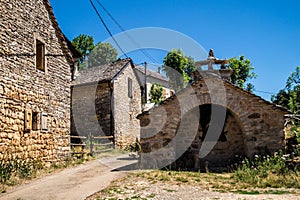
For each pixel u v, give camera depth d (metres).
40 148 10.20
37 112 10.12
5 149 8.48
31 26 10.09
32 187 7.53
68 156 11.98
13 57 9.09
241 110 11.03
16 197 6.47
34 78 10.09
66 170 10.22
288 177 7.58
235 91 11.16
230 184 7.45
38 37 10.46
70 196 6.51
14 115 8.97
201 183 7.60
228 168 10.63
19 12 9.51
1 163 8.10
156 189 6.92
